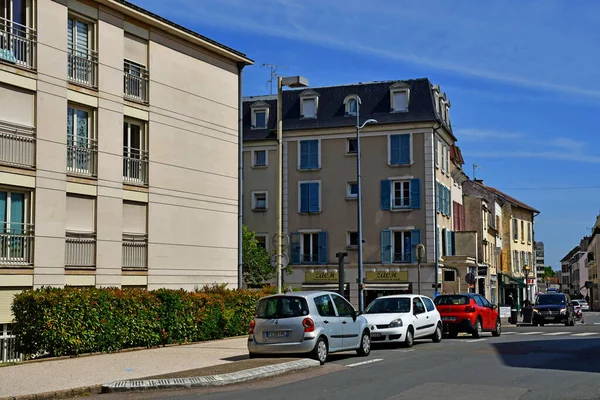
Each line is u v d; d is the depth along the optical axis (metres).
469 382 13.84
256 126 51.19
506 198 78.69
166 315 22.31
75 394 13.09
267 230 50.19
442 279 48.34
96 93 24.22
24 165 21.59
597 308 106.56
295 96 51.41
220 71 30.31
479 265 53.47
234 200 30.81
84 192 23.62
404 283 47.19
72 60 23.58
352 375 15.02
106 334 19.75
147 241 26.22
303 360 16.58
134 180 25.88
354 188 49.03
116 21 25.19
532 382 13.85
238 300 26.41
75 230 23.39
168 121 27.41
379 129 48.44
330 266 48.66
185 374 14.73
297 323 17.03
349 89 50.44
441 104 51.09
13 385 13.54
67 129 23.33
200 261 28.75
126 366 16.70
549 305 41.59
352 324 18.80
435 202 47.50
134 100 25.83
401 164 47.84
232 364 16.19
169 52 27.62
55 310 18.45
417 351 21.11
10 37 21.52
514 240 76.06
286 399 11.77
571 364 17.25
